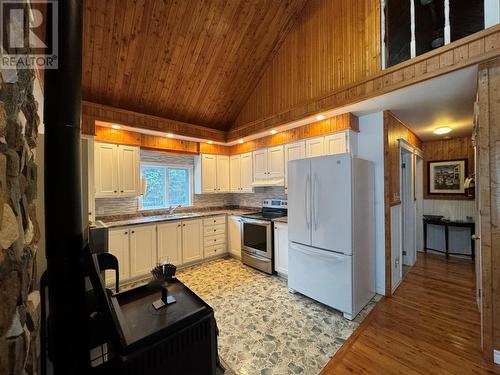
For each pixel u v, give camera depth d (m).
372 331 2.11
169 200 4.44
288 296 2.81
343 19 2.88
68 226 0.85
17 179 0.79
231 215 4.34
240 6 2.98
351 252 2.32
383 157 2.86
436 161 4.44
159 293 1.06
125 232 3.21
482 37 1.73
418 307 2.52
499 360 1.70
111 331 0.73
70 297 0.85
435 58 1.98
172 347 0.79
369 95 2.44
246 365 1.72
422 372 1.64
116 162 3.38
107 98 3.18
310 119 3.18
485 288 1.76
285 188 4.04
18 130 0.83
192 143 4.43
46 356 0.92
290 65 3.54
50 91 0.85
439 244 4.43
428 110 2.85
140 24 2.66
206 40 3.14
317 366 1.71
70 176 0.86
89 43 2.60
